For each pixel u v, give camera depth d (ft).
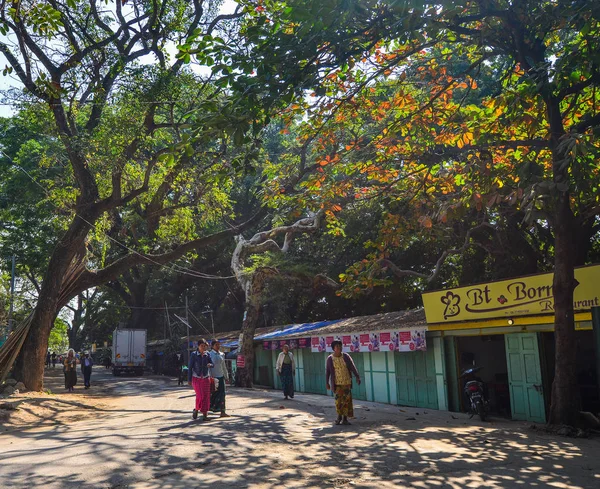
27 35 55.88
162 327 187.52
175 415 46.62
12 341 69.15
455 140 39.96
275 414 45.42
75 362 85.66
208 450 28.35
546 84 31.63
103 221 78.84
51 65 58.65
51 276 69.56
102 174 66.18
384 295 103.40
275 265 93.91
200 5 61.67
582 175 29.37
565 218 36.37
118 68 59.21
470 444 30.83
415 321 56.03
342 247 101.50
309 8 27.40
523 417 44.11
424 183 46.60
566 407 35.91
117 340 145.07
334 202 53.06
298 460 26.02
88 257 82.48
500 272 79.82
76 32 60.34
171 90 56.80
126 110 59.98
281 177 60.70
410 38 31.53
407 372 58.13
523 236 76.74
